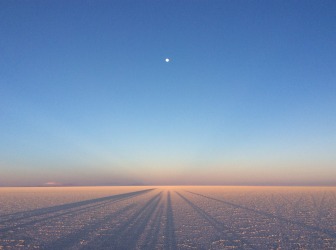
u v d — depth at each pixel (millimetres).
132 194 72312
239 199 53125
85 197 59844
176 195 66812
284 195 67562
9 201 48531
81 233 18797
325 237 18156
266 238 17734
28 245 15633
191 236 17875
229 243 16219
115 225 21938
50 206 39125
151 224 22344
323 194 71625
